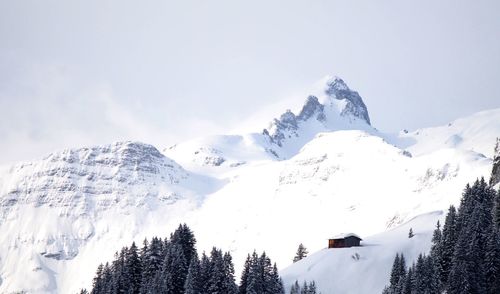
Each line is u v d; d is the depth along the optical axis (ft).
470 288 497.46
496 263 513.86
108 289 591.78
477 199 596.29
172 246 599.98
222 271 567.59
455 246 527.40
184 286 558.97
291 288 597.11
